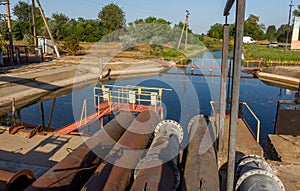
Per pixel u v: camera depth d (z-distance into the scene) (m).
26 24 45.28
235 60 2.77
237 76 2.79
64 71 20.77
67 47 32.06
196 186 3.52
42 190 3.60
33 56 29.80
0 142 6.95
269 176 3.60
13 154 6.27
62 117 11.45
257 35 65.56
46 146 6.75
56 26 41.84
